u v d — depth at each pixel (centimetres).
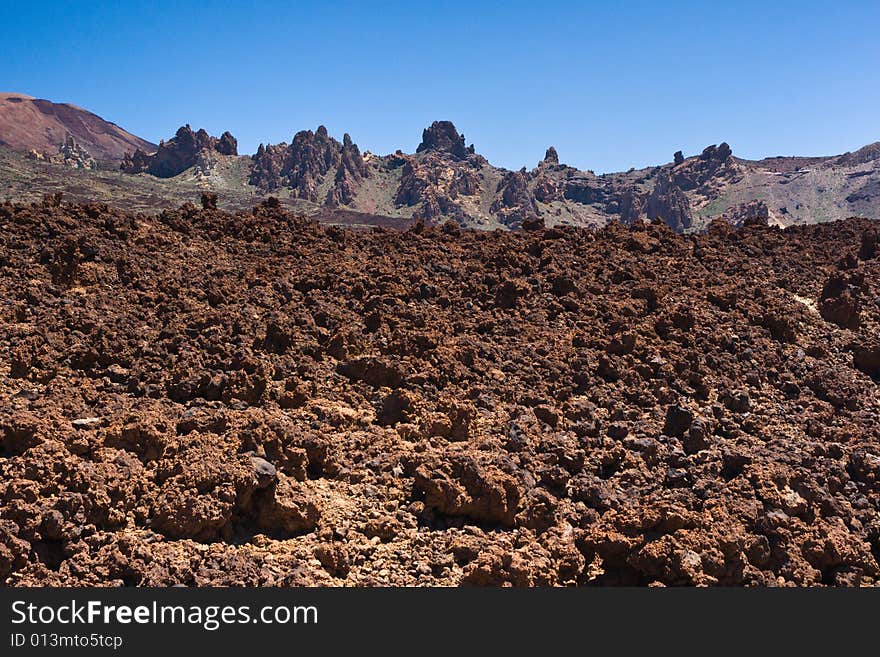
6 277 1581
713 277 2211
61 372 1344
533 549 1143
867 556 1267
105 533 1015
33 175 14750
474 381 1551
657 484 1339
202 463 1123
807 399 1727
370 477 1237
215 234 2003
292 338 1545
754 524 1243
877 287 2294
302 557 1064
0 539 948
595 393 1598
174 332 1489
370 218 16288
